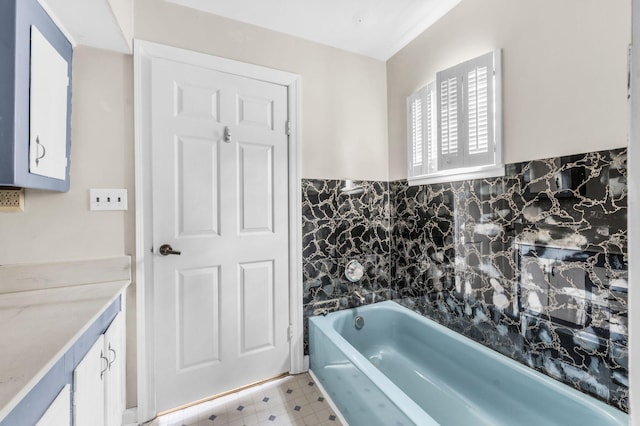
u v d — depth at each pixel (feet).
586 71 3.88
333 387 5.47
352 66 7.22
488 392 4.93
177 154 5.39
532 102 4.49
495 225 5.04
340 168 7.01
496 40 5.00
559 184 4.17
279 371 6.34
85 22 4.20
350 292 7.07
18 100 3.28
